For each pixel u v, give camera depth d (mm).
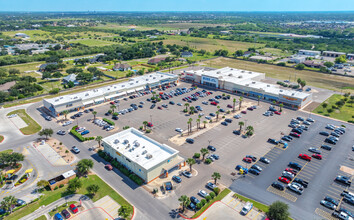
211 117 139875
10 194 82000
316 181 87500
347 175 90375
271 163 97750
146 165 87312
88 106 156500
